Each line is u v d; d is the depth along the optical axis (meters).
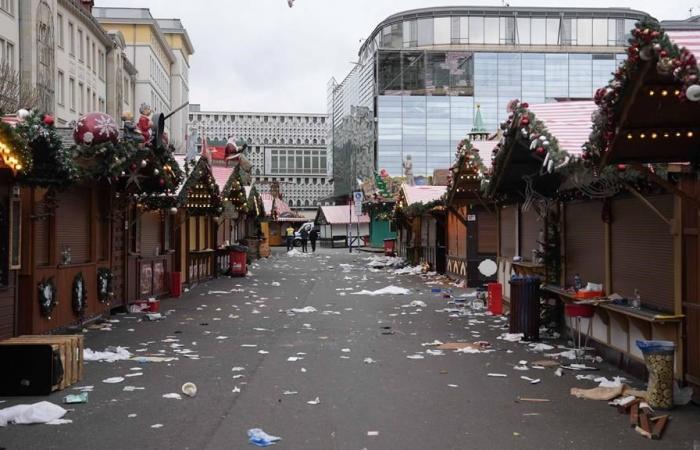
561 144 8.72
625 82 6.33
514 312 13.12
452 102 81.94
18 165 9.49
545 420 7.56
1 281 10.66
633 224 10.01
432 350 11.97
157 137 14.71
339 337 13.49
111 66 57.56
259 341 12.98
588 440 6.85
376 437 6.96
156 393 8.80
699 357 8.16
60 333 13.12
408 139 81.88
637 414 7.62
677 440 6.84
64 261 13.36
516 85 82.19
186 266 24.59
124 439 6.88
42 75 39.69
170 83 95.62
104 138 12.70
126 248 17.31
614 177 8.66
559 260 13.32
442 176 43.78
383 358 11.26
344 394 8.78
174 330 14.38
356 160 92.50
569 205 13.00
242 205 36.03
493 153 13.04
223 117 133.75
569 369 10.25
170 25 96.75
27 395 8.54
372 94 83.69
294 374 10.01
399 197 35.56
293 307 18.77
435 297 21.53
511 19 83.19
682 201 8.46
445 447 6.64
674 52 5.66
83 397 8.38
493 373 10.04
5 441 6.80
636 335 9.71
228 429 7.23
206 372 10.12
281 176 133.38
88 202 14.92
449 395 8.73
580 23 83.25
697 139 7.32
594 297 10.86
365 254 56.22
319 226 85.88
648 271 9.52
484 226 24.56
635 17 83.62
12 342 8.84
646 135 7.14
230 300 20.59
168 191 17.39
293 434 7.05
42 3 39.81
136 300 18.25
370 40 91.75
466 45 83.00
